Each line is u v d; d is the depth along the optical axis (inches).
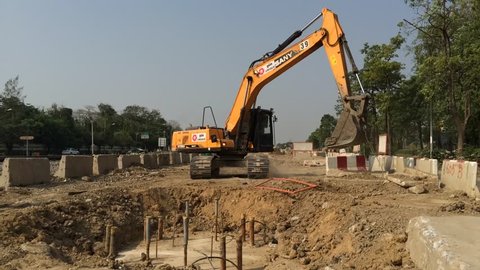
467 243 269.9
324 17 826.8
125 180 881.5
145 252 509.0
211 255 494.9
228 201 670.5
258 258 483.8
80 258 438.6
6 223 443.8
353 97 764.6
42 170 802.8
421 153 1384.1
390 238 369.7
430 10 1107.9
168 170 1205.1
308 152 2488.9
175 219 649.0
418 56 1282.0
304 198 616.7
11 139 2952.8
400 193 637.3
